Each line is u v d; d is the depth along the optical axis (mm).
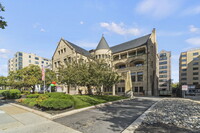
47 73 23141
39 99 9188
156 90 35344
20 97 17234
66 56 30609
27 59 70125
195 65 63750
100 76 13844
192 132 4688
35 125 5609
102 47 35062
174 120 6301
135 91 31141
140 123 5770
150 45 32688
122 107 10633
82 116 7305
